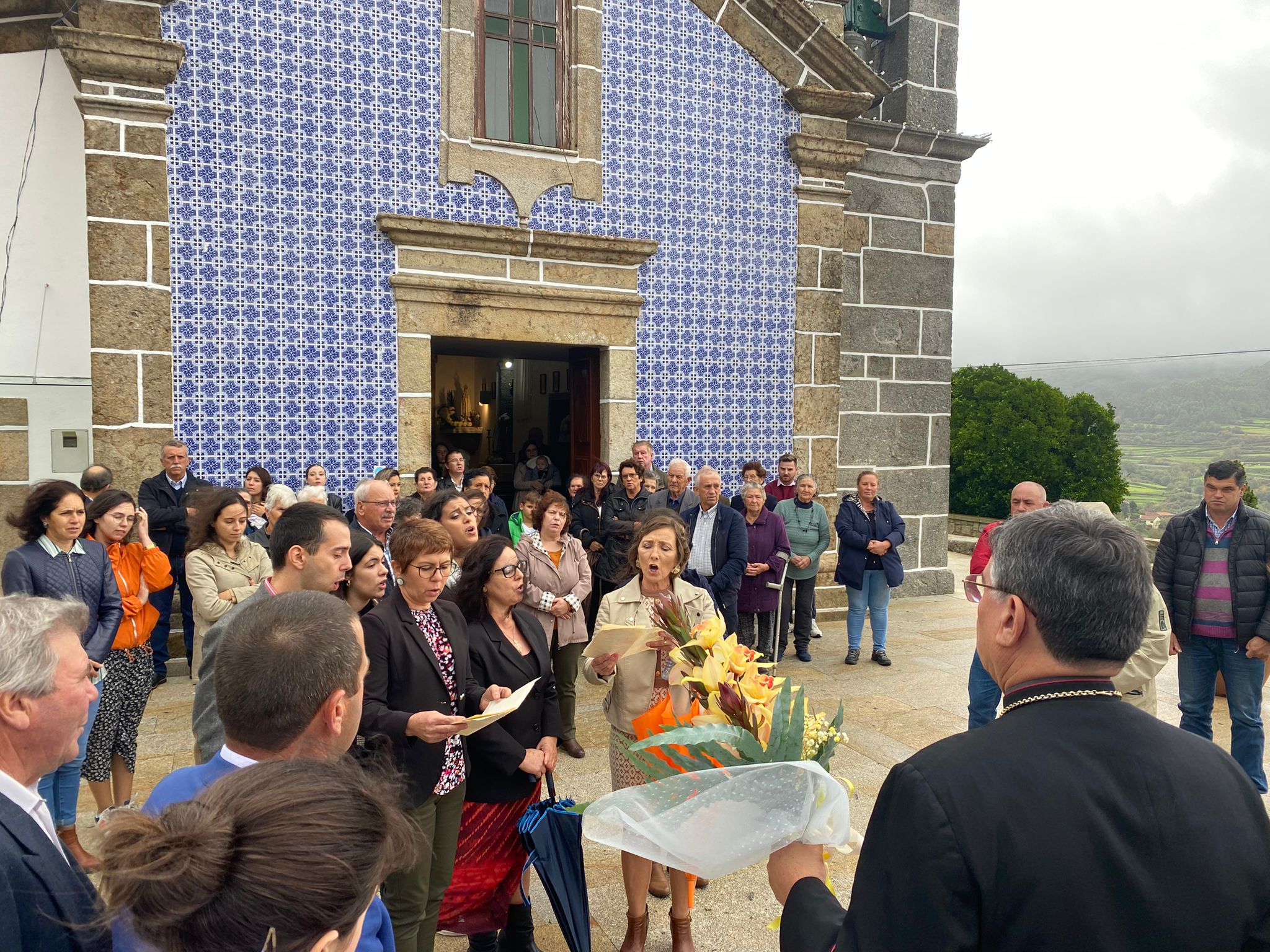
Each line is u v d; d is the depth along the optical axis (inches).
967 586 76.7
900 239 412.2
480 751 123.2
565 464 555.8
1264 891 49.1
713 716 86.7
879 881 47.9
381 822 41.1
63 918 53.2
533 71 323.6
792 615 378.3
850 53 358.0
